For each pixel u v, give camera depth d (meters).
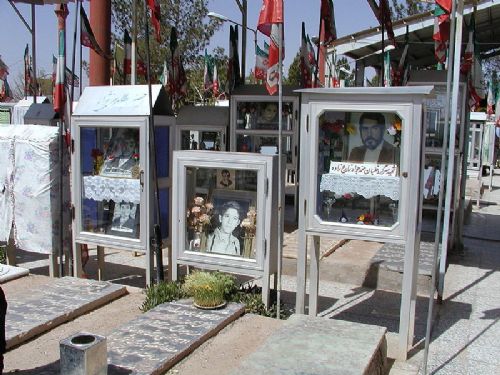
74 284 5.86
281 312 5.26
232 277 5.66
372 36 11.59
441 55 6.66
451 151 5.30
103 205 6.25
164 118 6.01
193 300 5.24
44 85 17.20
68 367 3.36
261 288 5.68
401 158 4.57
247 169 5.14
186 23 19.00
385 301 6.26
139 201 5.79
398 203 4.62
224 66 19.58
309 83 7.54
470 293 6.55
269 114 10.00
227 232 5.40
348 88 4.73
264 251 5.16
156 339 4.39
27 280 6.17
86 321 5.06
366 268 6.82
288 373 3.55
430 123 8.59
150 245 5.79
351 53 12.63
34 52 9.15
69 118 6.39
